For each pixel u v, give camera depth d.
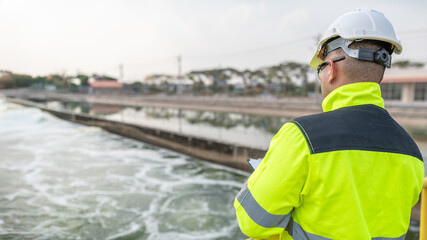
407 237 5.67
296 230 0.79
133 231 5.74
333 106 0.83
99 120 20.42
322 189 0.71
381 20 0.78
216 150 11.94
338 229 0.71
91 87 96.38
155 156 13.18
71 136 17.84
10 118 25.16
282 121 24.91
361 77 0.79
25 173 9.45
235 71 86.31
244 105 38.19
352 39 0.77
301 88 62.94
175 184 8.95
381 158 0.73
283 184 0.73
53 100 61.38
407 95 32.19
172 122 25.12
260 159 0.96
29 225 5.79
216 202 7.44
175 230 5.86
